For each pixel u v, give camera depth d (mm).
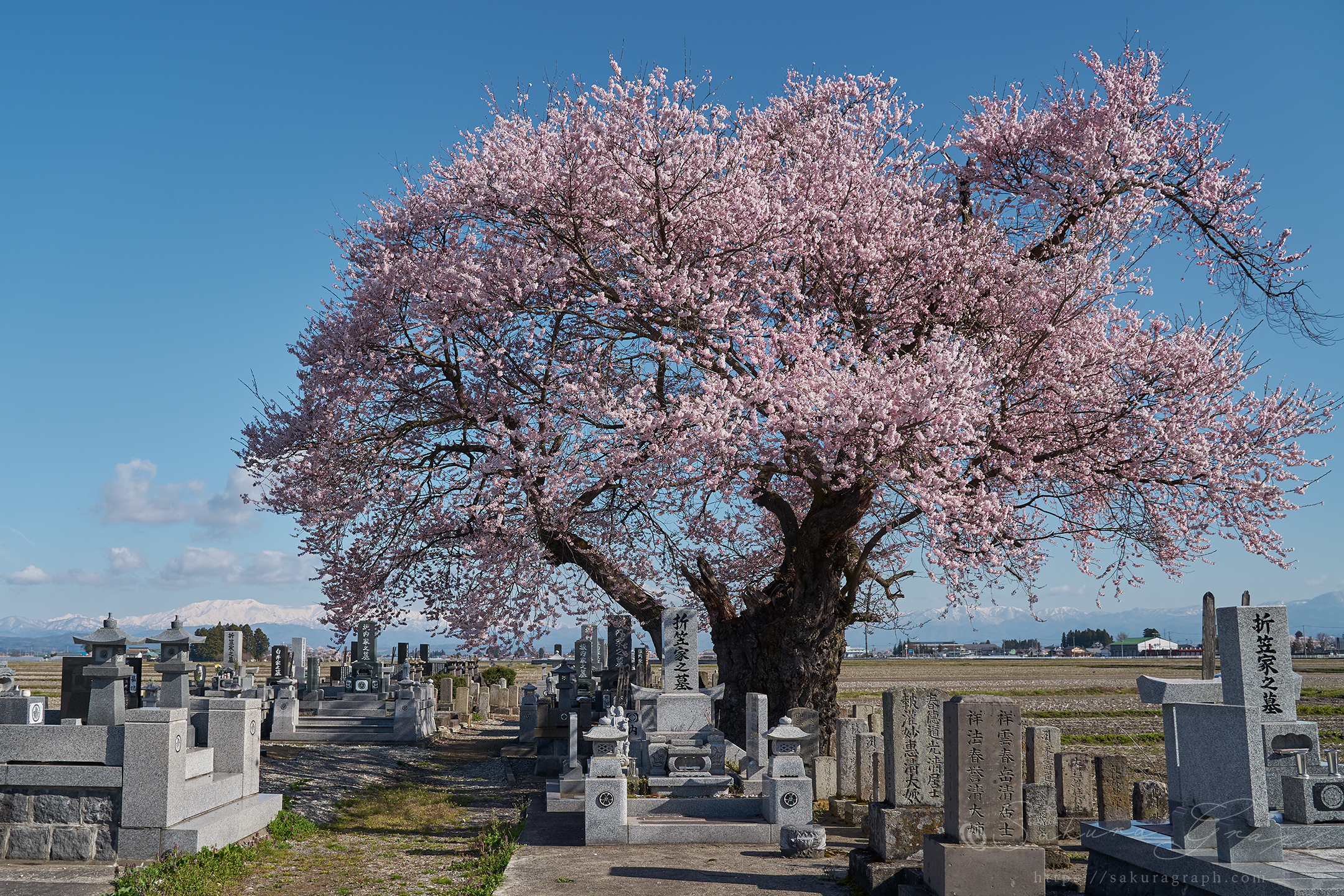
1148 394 18156
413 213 19391
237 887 9930
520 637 20016
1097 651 195375
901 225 18969
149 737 10508
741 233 17922
